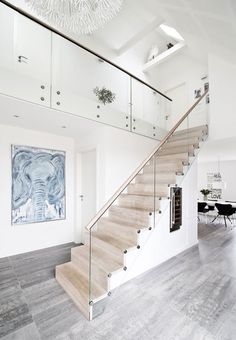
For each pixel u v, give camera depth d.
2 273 2.84
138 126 4.45
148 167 4.07
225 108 3.83
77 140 4.48
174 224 3.44
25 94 2.65
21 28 3.60
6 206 3.51
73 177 4.50
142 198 3.28
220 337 1.66
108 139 3.80
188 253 3.65
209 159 7.85
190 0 1.80
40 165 3.97
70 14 1.68
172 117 6.08
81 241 4.37
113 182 3.88
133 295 2.27
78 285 2.25
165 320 1.87
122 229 2.87
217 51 3.14
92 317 1.90
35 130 3.92
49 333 1.71
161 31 5.63
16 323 1.82
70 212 4.41
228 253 3.67
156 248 3.07
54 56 3.94
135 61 5.80
